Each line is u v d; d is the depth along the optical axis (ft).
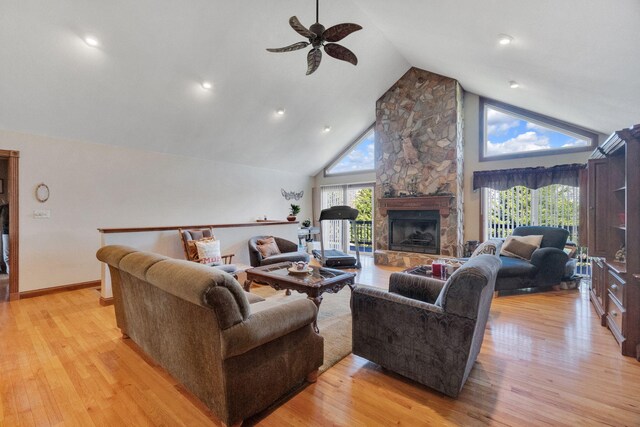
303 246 23.85
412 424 5.46
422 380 6.40
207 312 5.14
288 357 6.13
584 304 11.93
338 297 13.02
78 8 10.00
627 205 7.80
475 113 18.94
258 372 5.55
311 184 28.40
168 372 6.78
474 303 5.69
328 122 21.29
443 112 18.42
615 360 7.59
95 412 5.80
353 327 7.44
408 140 19.49
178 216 18.74
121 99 13.61
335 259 18.10
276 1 12.04
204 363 5.43
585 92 11.30
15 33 9.99
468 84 17.67
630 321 7.77
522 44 9.81
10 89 11.45
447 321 6.01
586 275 15.71
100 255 8.71
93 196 15.21
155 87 13.66
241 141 19.74
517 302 12.19
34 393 6.38
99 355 8.00
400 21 12.65
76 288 14.55
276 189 25.12
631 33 6.97
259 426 5.47
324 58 15.74
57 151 14.07
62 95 12.43
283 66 15.23
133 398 6.22
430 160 19.01
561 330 9.43
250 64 14.34
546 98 13.82
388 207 20.59
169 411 5.83
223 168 21.25
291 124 19.92
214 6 11.41
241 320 5.16
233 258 16.08
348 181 25.94
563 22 7.73
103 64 11.89
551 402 6.00
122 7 10.36
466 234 19.20
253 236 16.72
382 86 20.21
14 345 8.59
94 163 15.25
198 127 17.08
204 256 13.14
